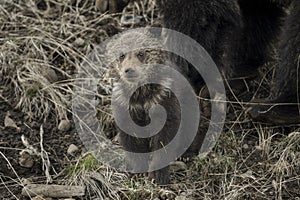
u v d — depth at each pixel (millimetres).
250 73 12922
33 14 14133
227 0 10539
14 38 13375
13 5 14219
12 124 12000
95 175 10984
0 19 13844
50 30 13742
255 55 12930
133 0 14305
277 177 10930
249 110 12000
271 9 12641
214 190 10859
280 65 11742
